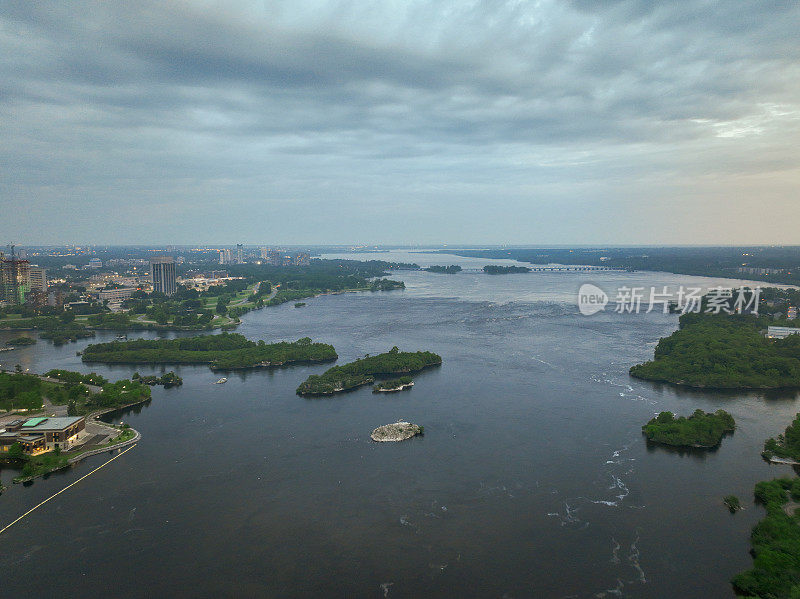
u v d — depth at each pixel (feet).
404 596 340.59
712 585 348.18
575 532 406.21
